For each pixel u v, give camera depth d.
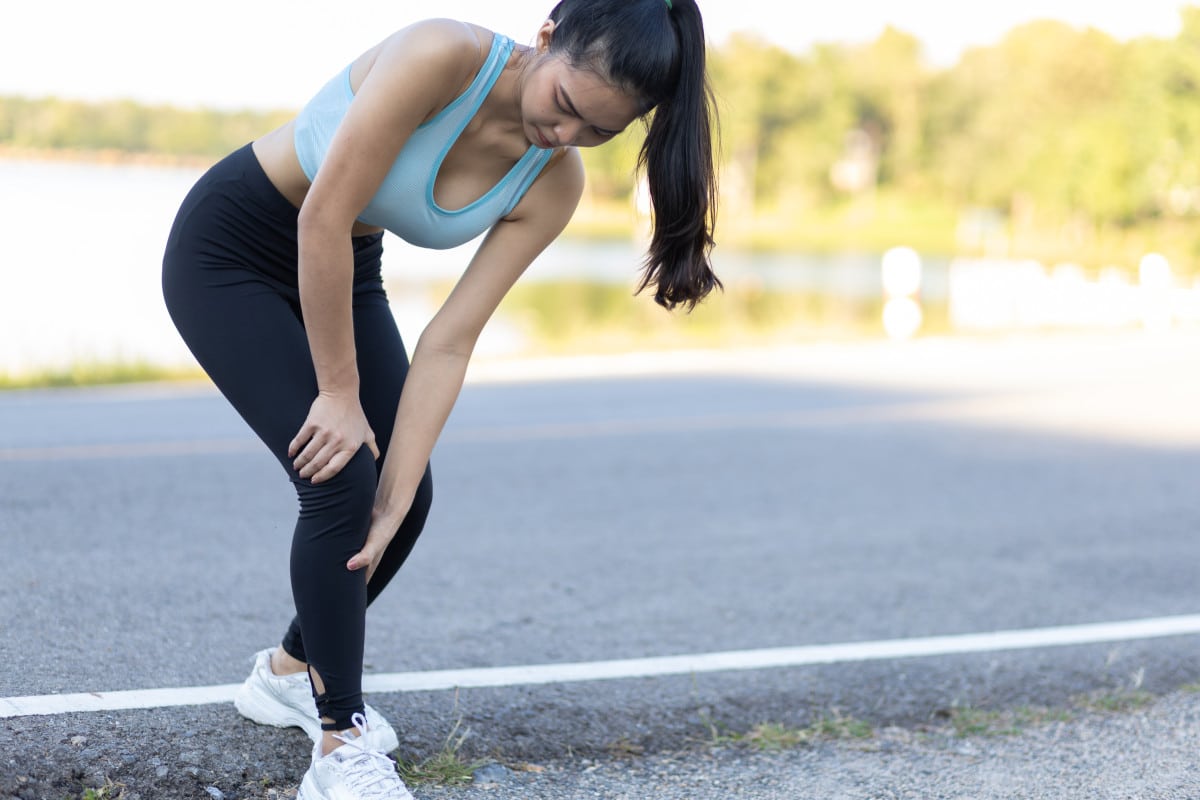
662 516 5.38
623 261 36.78
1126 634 3.89
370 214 2.21
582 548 4.77
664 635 3.72
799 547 4.92
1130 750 2.92
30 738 2.47
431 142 2.12
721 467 6.53
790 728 3.05
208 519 4.84
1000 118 68.06
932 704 3.26
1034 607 4.17
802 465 6.65
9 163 54.62
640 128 2.29
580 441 7.16
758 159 90.75
